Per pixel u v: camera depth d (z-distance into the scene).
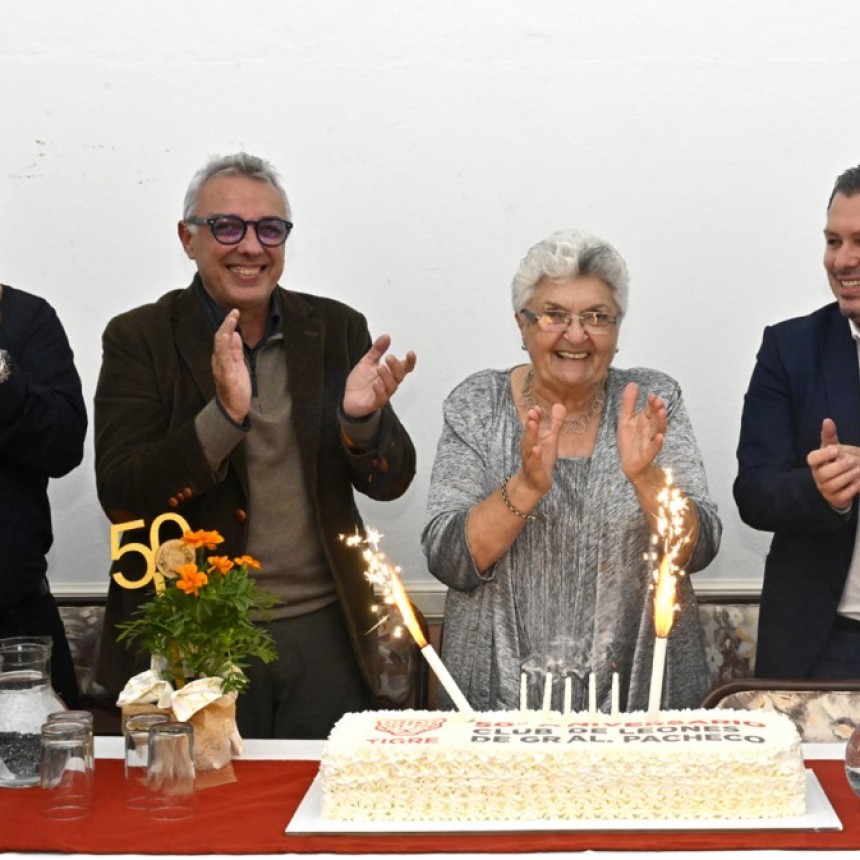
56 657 2.94
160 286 3.52
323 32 3.46
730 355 3.53
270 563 2.76
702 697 2.54
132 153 3.48
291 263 3.51
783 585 2.88
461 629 2.53
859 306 2.79
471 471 2.58
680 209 3.49
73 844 1.77
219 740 2.05
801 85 3.45
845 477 2.56
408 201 3.50
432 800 1.82
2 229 3.50
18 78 3.46
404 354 3.53
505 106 3.47
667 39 3.45
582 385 2.54
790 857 1.70
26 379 2.72
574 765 1.81
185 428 2.60
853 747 1.89
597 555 2.50
